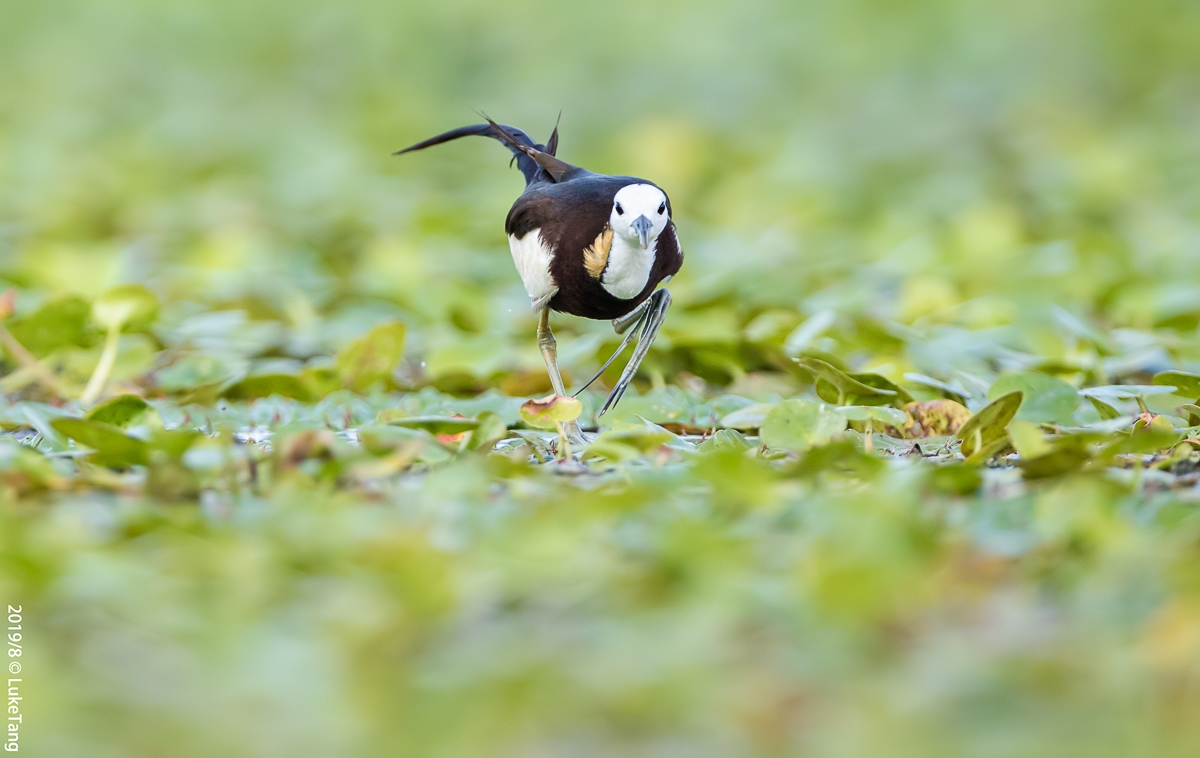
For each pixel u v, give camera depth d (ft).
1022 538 24.08
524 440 32.50
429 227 60.44
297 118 89.10
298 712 18.53
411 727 18.26
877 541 22.80
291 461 26.94
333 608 21.02
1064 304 48.85
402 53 92.79
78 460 28.71
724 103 89.15
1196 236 57.93
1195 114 84.53
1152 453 29.73
